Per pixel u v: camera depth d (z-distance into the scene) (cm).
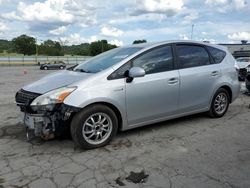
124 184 323
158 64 485
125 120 450
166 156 398
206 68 551
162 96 482
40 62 6112
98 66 477
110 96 424
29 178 339
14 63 6106
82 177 340
